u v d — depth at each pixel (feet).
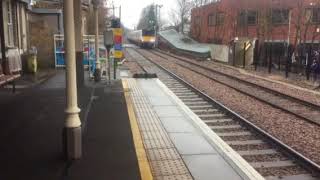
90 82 55.26
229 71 95.35
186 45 177.99
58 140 24.85
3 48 49.01
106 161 21.22
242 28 151.12
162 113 36.76
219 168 21.70
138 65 104.73
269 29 128.77
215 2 182.19
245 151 28.43
